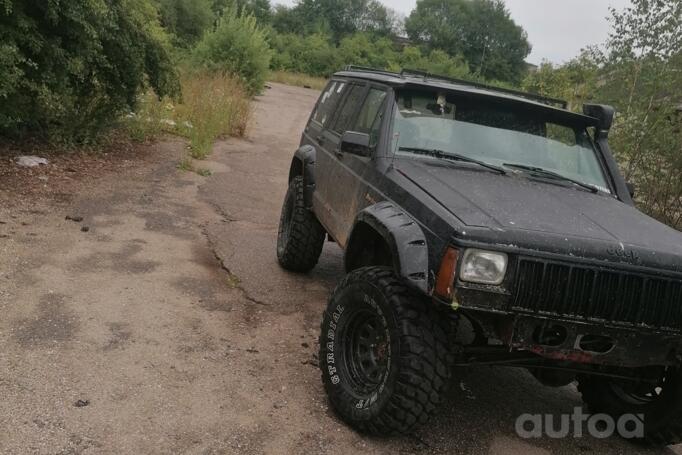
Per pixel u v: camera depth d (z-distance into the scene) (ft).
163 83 35.58
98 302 16.30
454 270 10.46
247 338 15.62
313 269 21.62
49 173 27.66
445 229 10.89
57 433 10.89
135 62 32.04
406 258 11.10
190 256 20.98
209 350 14.66
